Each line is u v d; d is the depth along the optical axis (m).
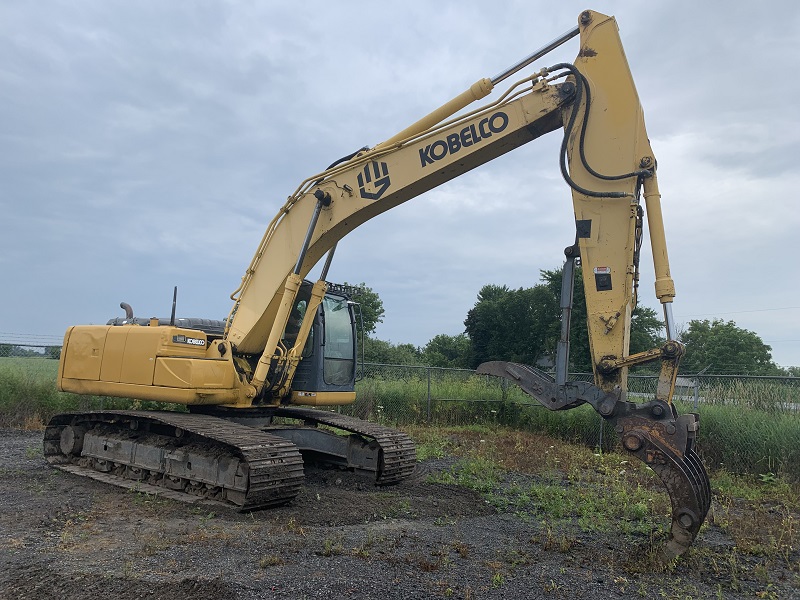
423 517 6.62
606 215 5.59
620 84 5.71
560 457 11.23
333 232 7.43
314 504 7.05
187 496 7.06
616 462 10.80
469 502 7.42
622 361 5.29
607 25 5.81
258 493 6.44
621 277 5.49
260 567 4.66
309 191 7.54
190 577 4.37
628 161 5.59
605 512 6.92
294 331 8.45
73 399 13.43
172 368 7.50
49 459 9.04
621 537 5.93
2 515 6.15
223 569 4.61
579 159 5.75
